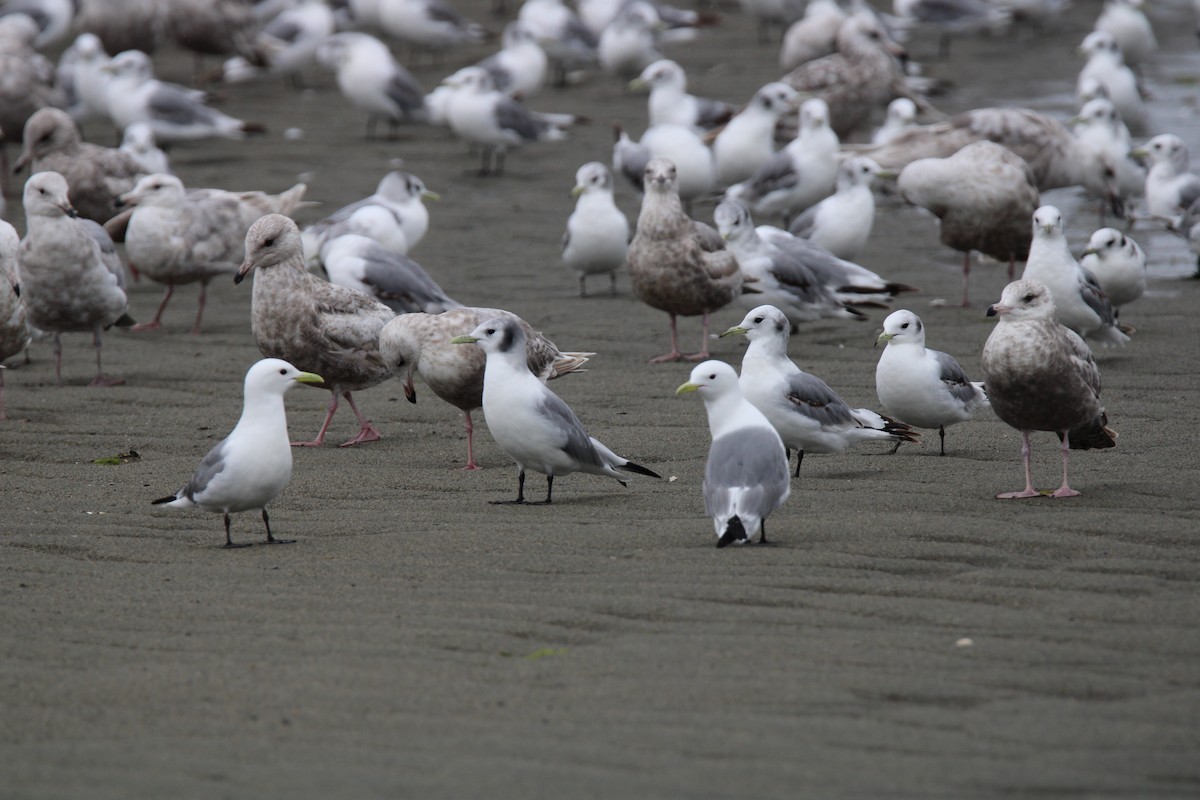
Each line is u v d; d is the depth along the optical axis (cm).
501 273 2234
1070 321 1628
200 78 3759
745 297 1847
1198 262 2138
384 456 1395
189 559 1049
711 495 1036
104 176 2267
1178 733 734
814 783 684
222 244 1969
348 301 1476
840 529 1083
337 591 966
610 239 2070
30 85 2800
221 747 729
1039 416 1177
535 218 2581
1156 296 2019
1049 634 869
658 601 937
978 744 723
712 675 813
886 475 1266
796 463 1323
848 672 815
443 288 2142
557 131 2952
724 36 4325
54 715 769
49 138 2258
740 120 2658
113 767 707
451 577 993
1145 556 1011
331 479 1301
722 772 695
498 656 849
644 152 2583
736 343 1877
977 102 3372
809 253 1909
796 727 744
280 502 1225
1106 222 2508
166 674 824
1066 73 3700
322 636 883
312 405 1617
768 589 955
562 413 1171
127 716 768
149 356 1825
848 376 1666
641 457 1357
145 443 1433
